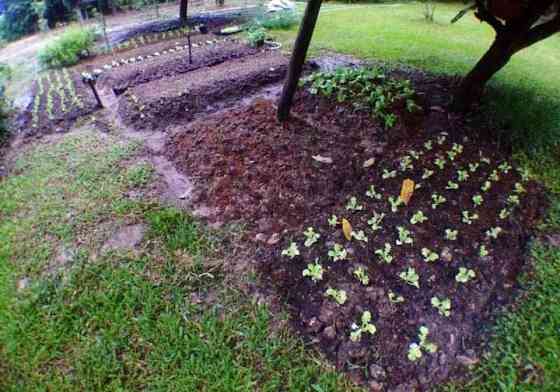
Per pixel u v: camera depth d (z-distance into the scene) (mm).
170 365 1637
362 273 2027
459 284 2004
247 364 1650
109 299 1917
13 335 1771
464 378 1613
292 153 2992
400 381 1596
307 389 1563
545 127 3459
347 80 3889
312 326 1798
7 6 8781
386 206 2498
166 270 2076
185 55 5453
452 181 2736
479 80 3365
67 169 2998
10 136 3699
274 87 4441
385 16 7988
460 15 3449
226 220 2412
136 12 9109
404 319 1825
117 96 4453
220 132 3312
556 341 1737
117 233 2328
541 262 2158
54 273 2082
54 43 6086
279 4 8766
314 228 2326
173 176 2895
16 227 2432
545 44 6430
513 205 2555
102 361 1652
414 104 3486
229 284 2004
